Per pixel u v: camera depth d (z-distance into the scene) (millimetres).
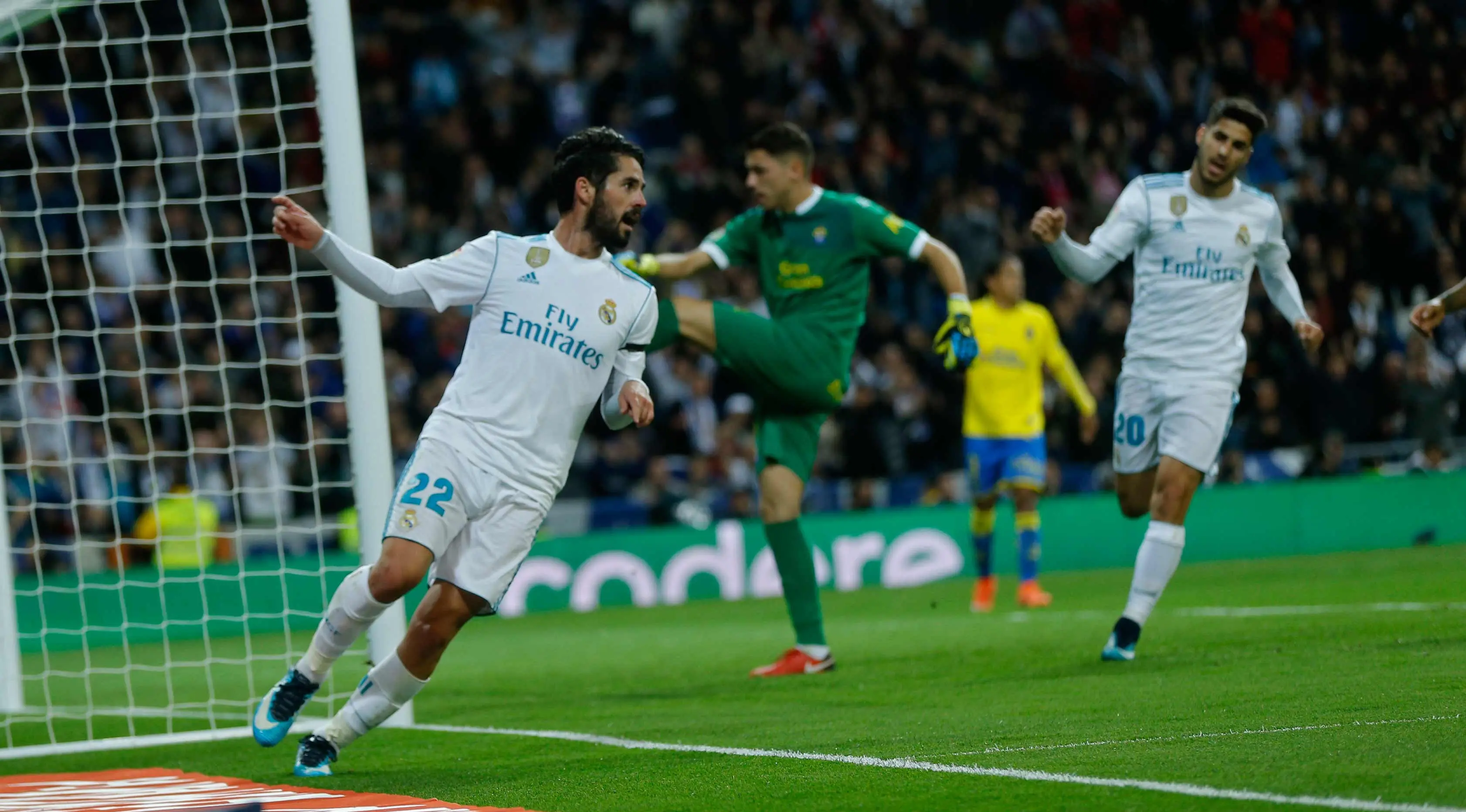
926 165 35344
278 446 13188
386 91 33219
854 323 13375
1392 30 37594
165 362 27891
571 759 8992
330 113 11016
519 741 10047
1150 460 12609
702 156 34781
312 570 25156
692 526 27359
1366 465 30281
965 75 37125
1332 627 14016
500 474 8219
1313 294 32344
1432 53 37438
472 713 11984
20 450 25375
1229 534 28594
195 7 32375
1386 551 27719
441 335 29656
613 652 17484
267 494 26375
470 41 35469
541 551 25953
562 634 20891
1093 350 31156
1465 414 31172
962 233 32875
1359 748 7270
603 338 8445
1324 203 33438
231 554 25703
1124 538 29281
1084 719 9133
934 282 32938
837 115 35875
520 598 25703
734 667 14688
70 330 27953
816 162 34562
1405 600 16812
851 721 9945
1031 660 13070
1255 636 13664
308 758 8789
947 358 13148
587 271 8469
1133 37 37812
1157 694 10031
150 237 29859
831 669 13484
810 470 13656
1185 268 12148
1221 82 37188
